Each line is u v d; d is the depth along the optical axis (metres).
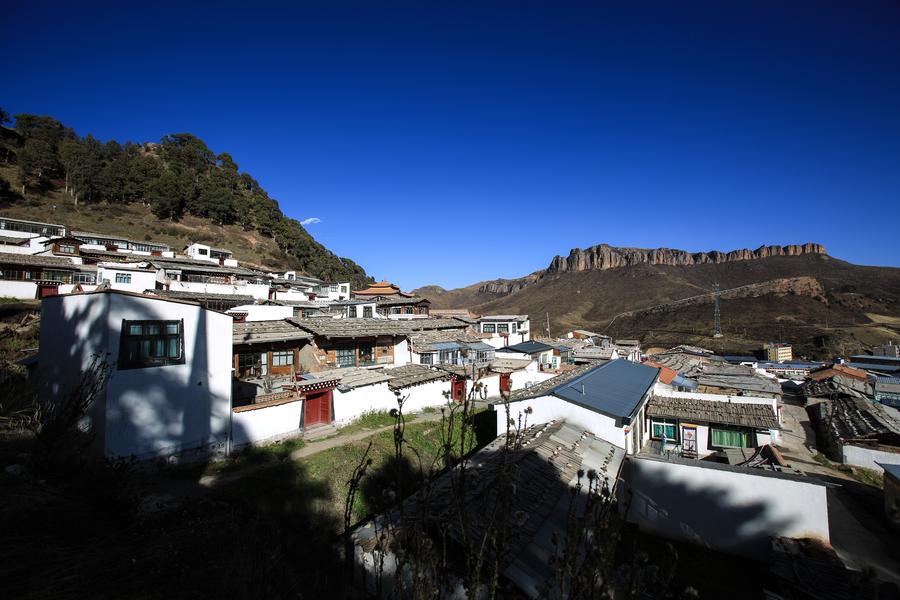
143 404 11.57
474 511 6.81
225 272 41.34
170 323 12.32
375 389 19.22
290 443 14.95
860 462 18.27
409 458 14.69
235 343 17.48
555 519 8.20
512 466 4.46
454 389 23.20
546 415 14.84
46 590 3.95
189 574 4.72
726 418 18.16
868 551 11.80
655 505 12.20
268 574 5.36
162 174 74.25
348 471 12.98
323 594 6.77
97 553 4.83
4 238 38.69
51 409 8.66
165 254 48.88
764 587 9.96
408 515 7.11
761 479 11.16
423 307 42.09
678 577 10.33
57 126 78.62
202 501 9.84
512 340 39.16
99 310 11.17
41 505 5.46
